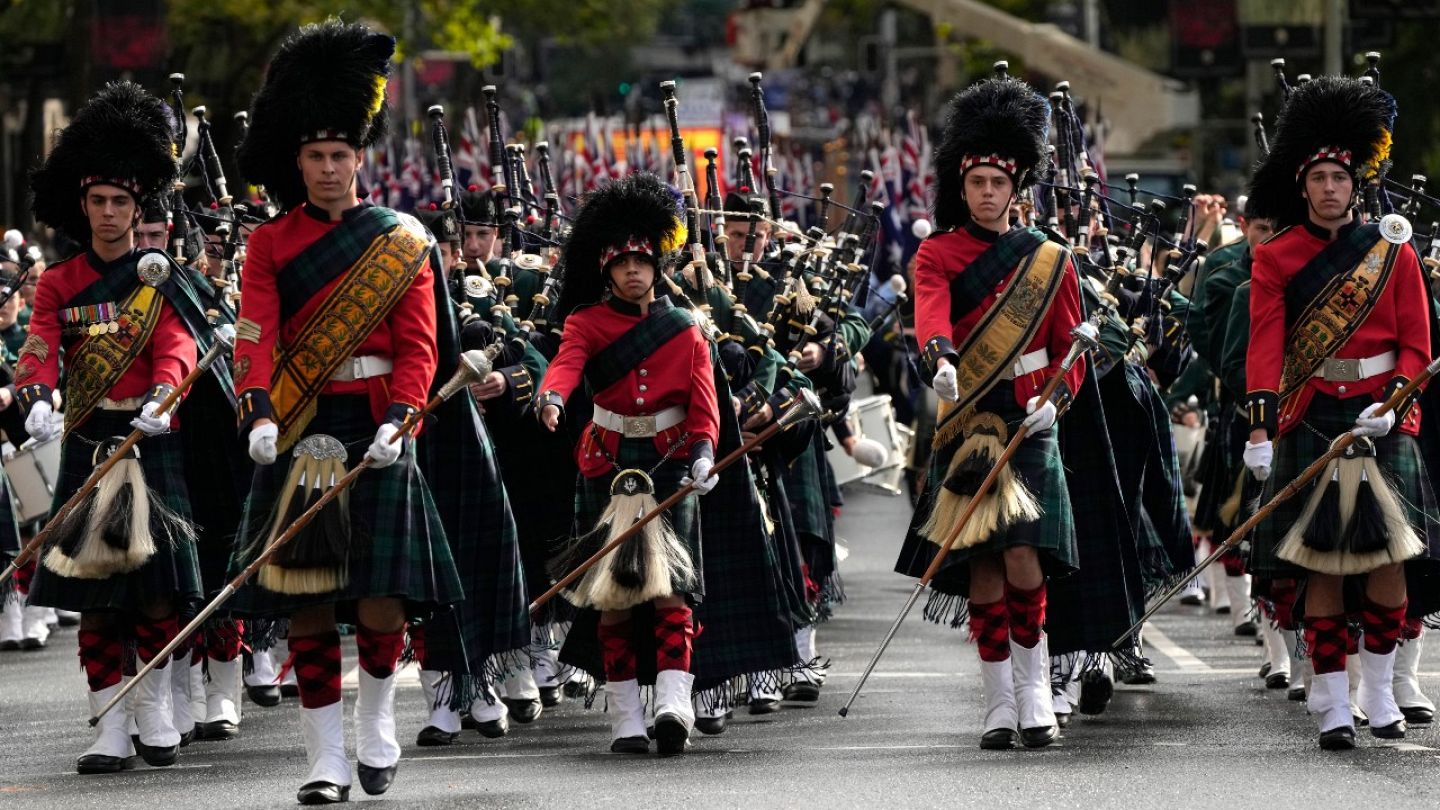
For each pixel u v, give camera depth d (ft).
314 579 40.14
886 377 82.48
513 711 54.19
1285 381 47.70
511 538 48.16
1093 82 181.68
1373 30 157.28
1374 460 46.62
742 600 49.55
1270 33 155.02
